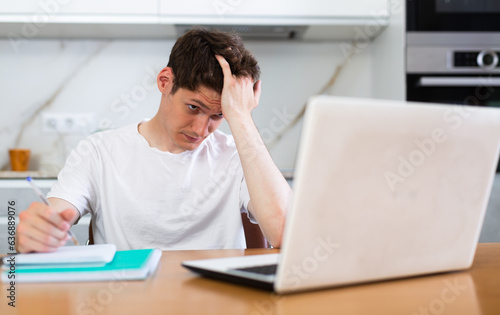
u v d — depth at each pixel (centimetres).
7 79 262
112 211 137
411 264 71
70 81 264
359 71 274
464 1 233
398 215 67
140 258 86
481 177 75
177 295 65
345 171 61
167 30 251
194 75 123
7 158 262
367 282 69
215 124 134
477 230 78
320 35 265
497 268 83
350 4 242
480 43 235
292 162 272
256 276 68
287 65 272
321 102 57
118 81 266
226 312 57
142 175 140
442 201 71
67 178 135
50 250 81
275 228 108
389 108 62
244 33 261
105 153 141
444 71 233
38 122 263
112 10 234
